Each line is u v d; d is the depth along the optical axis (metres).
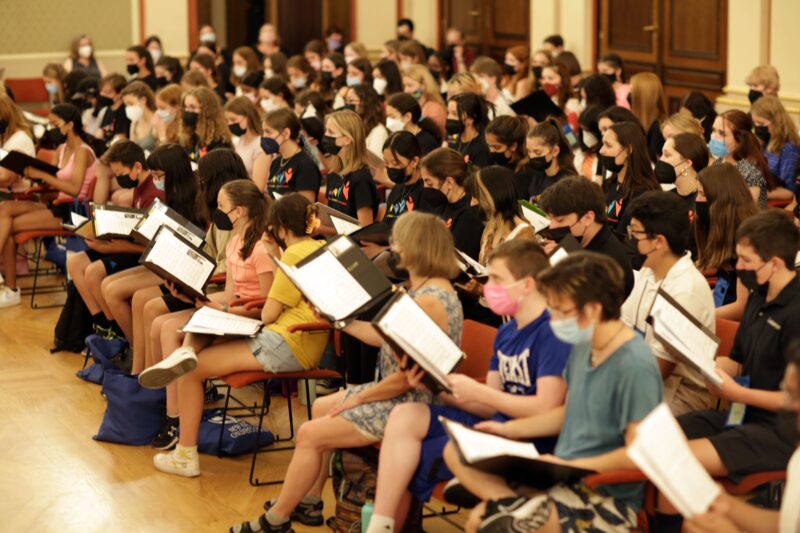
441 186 6.26
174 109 10.86
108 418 6.54
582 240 5.36
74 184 9.41
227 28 20.22
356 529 5.08
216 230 7.25
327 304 5.02
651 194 4.93
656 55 13.91
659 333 4.23
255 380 5.79
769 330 4.43
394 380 4.84
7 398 7.28
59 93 14.41
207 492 5.80
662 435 3.37
